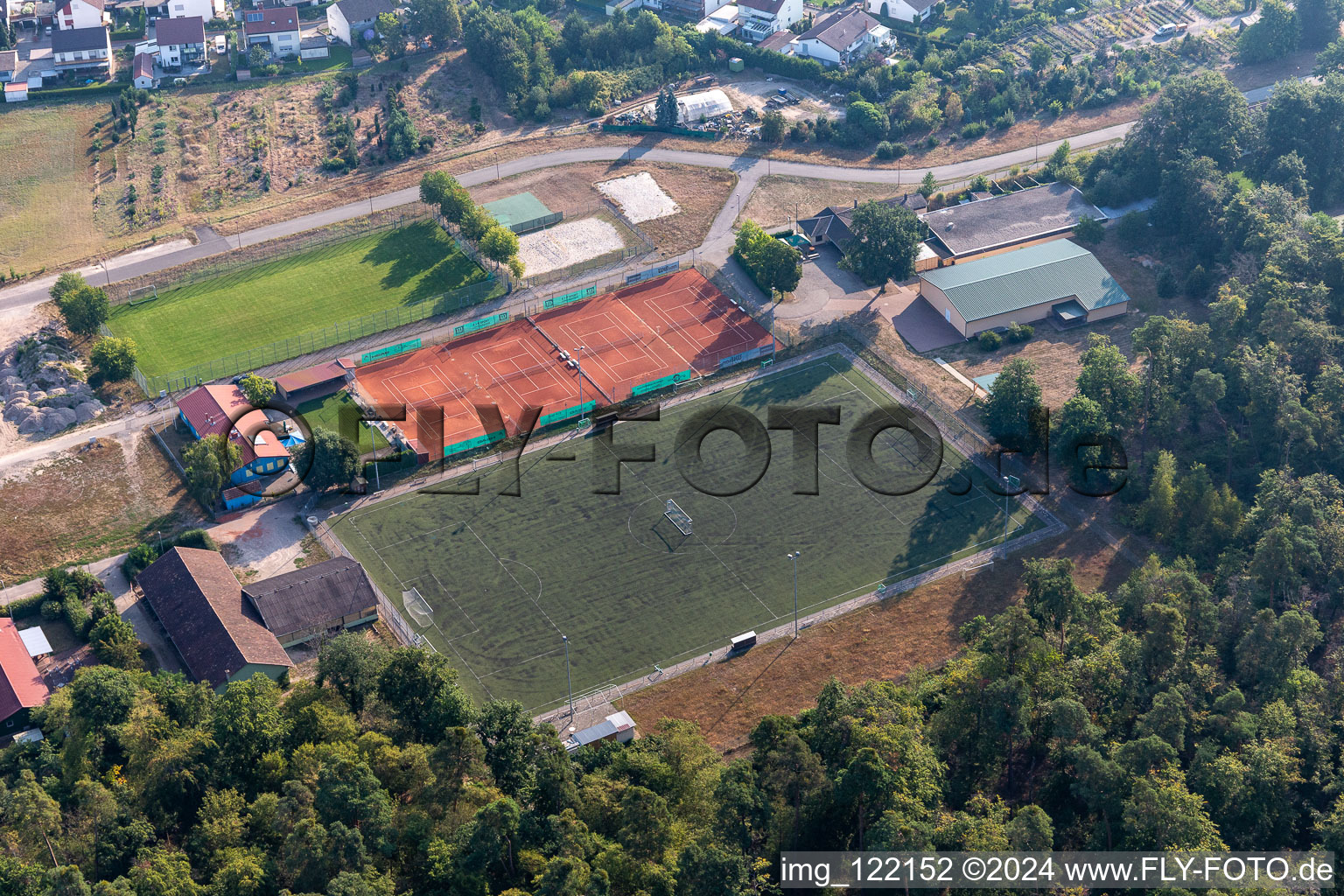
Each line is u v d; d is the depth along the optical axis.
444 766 177.12
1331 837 181.50
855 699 186.25
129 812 181.50
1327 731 198.50
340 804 169.75
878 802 180.38
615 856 168.50
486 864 165.12
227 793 181.88
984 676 197.88
